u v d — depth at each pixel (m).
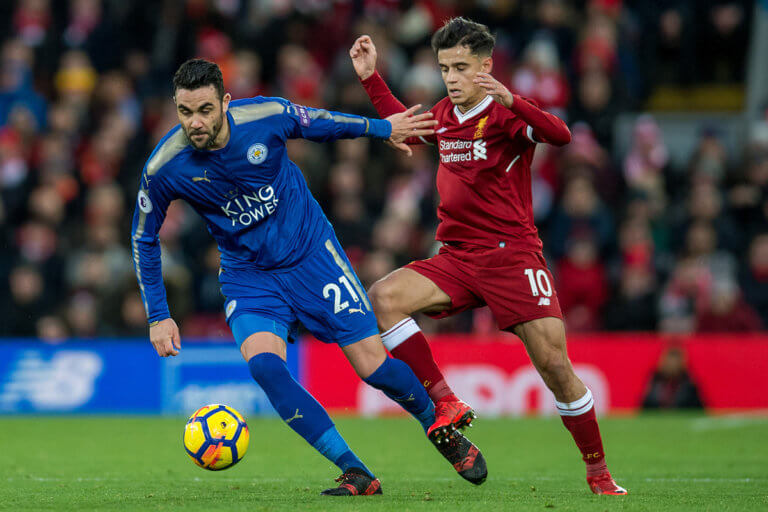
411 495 19.06
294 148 47.62
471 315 42.91
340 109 49.72
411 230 46.00
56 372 40.94
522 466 26.56
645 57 56.88
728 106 57.78
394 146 20.45
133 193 49.03
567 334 43.28
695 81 58.28
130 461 27.20
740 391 40.88
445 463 27.00
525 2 54.97
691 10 57.47
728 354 41.03
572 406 20.33
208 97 17.27
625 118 54.72
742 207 47.72
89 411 40.69
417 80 50.28
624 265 45.22
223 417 18.67
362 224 45.53
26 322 43.47
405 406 19.56
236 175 18.33
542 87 50.00
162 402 40.81
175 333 19.06
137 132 51.25
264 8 55.16
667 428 35.94
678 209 48.41
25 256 45.38
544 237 47.41
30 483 22.20
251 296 18.88
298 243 18.98
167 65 53.72
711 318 42.16
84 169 49.91
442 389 20.33
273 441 32.38
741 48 57.25
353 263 44.62
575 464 27.03
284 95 51.62
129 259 44.06
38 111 53.88
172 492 20.11
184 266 45.28
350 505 17.28
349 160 48.47
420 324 42.62
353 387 41.34
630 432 34.84
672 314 42.91
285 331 18.91
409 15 53.81
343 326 19.02
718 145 50.81
